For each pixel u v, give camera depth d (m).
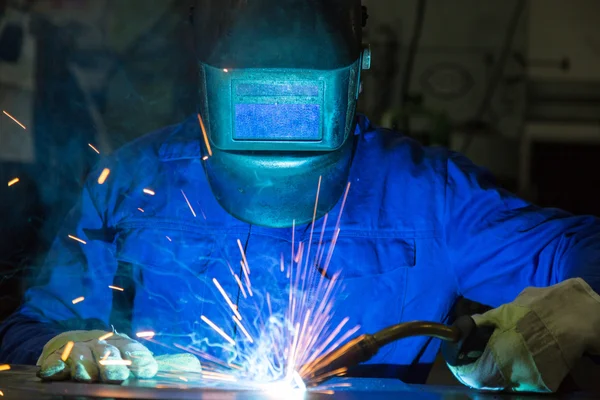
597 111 5.98
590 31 5.91
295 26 1.57
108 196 1.90
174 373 1.53
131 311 1.87
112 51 4.43
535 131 5.98
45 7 4.36
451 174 1.90
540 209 1.85
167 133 1.98
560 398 1.40
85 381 1.39
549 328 1.45
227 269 1.80
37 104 4.21
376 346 1.38
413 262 1.82
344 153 1.72
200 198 1.85
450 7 5.89
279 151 1.64
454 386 1.54
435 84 5.94
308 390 1.38
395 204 1.86
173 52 4.44
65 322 1.84
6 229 3.76
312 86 1.59
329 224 1.81
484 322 1.47
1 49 4.20
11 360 1.70
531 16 5.91
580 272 1.63
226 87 1.59
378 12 5.82
